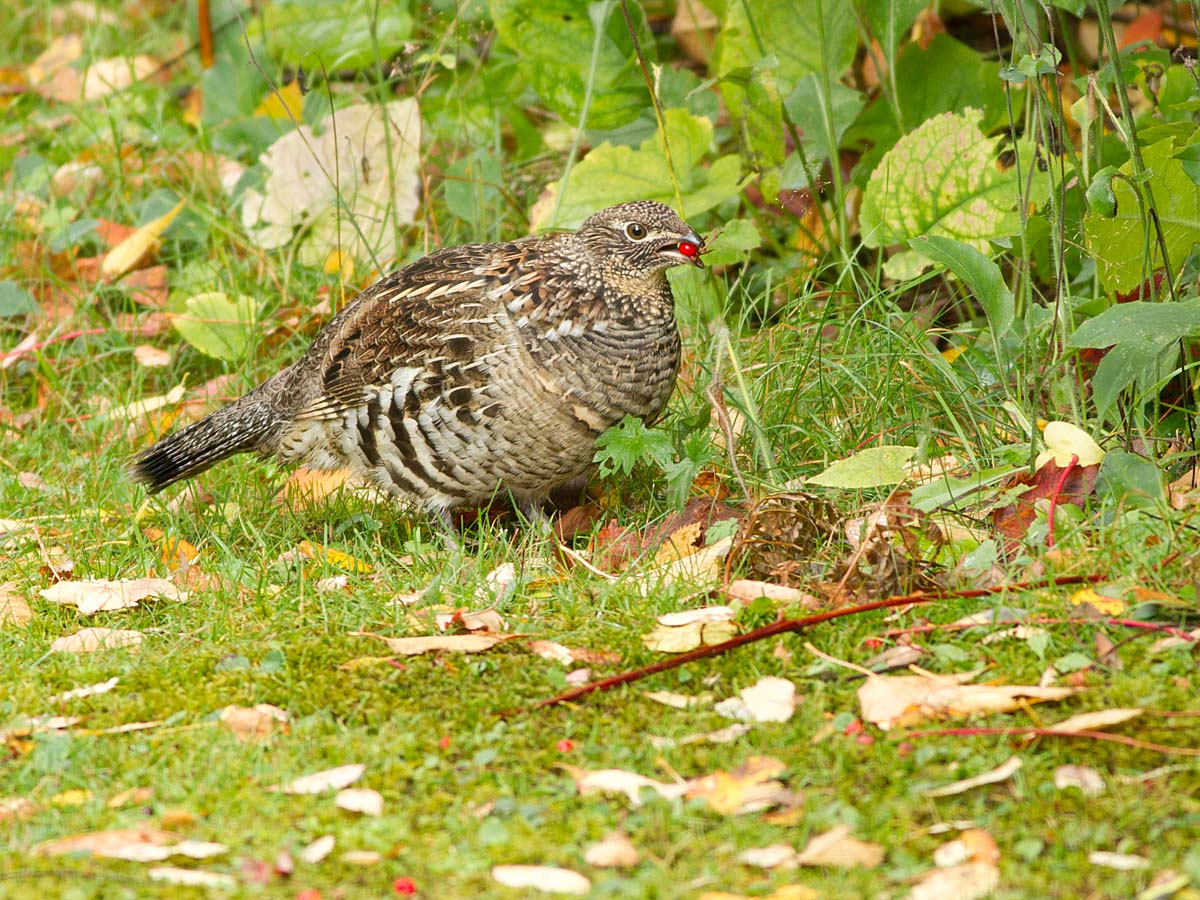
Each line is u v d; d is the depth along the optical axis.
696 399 9.90
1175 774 5.65
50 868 5.49
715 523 8.30
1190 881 5.00
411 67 12.13
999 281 8.35
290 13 14.25
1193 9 8.50
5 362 11.66
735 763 6.02
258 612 7.82
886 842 5.43
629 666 6.91
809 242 11.48
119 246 12.52
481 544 8.45
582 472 9.11
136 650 7.57
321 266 12.26
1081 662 6.39
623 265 8.74
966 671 6.55
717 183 10.81
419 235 12.48
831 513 7.80
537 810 5.77
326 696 6.78
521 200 12.77
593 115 11.84
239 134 13.91
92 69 16.16
